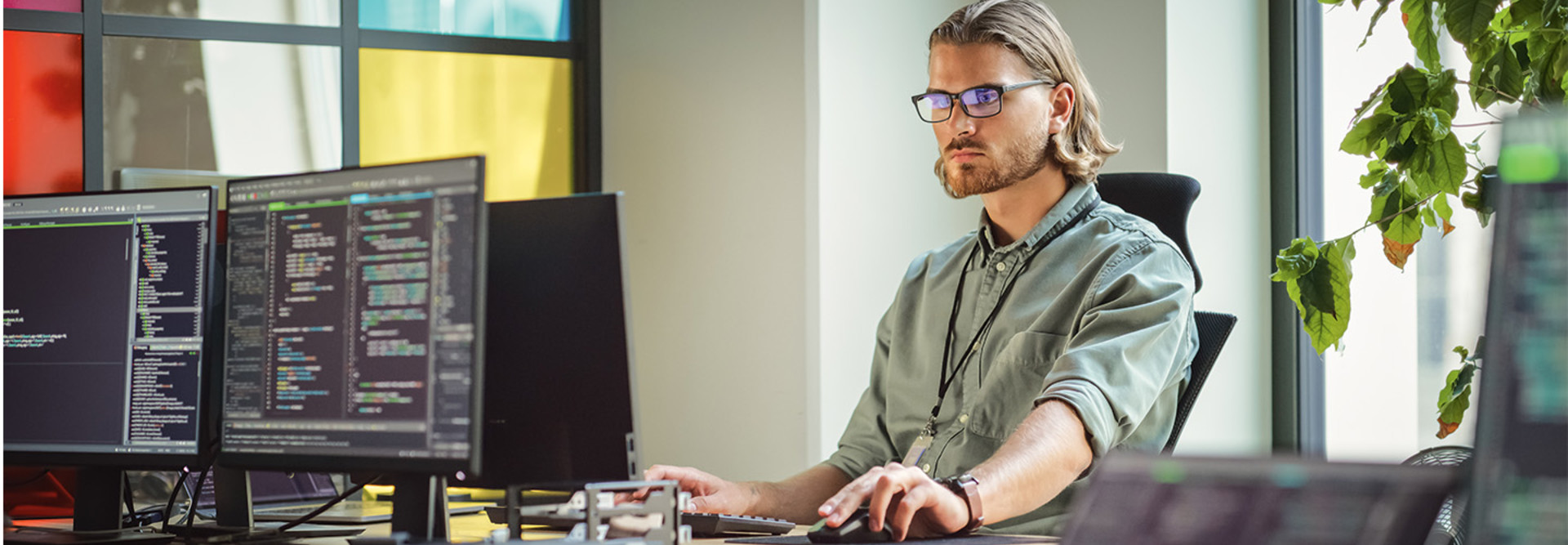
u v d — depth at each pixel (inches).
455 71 149.9
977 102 74.9
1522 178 21.2
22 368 64.8
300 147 143.6
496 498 76.9
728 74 142.3
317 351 55.9
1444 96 63.1
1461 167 62.4
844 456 80.4
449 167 53.1
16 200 65.6
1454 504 25.6
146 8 137.9
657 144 148.3
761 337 138.8
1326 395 121.3
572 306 58.9
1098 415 62.3
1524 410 20.2
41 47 133.8
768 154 138.5
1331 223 121.3
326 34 144.2
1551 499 19.6
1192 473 26.5
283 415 56.5
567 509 56.6
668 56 147.6
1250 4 124.4
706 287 143.6
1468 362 68.9
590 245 58.7
